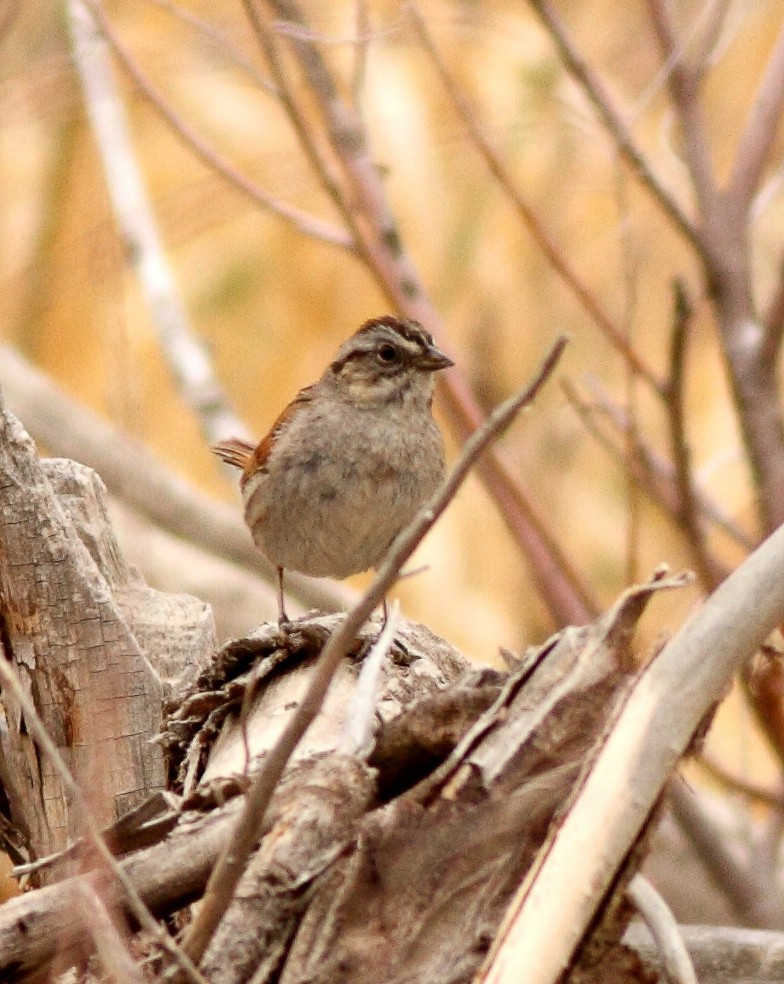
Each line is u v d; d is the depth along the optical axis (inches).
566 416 648.4
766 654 223.6
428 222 641.0
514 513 405.7
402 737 195.5
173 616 280.5
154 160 639.8
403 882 186.7
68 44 555.8
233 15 587.8
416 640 280.8
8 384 597.0
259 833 191.6
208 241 681.0
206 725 245.4
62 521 251.1
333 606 619.5
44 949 185.5
